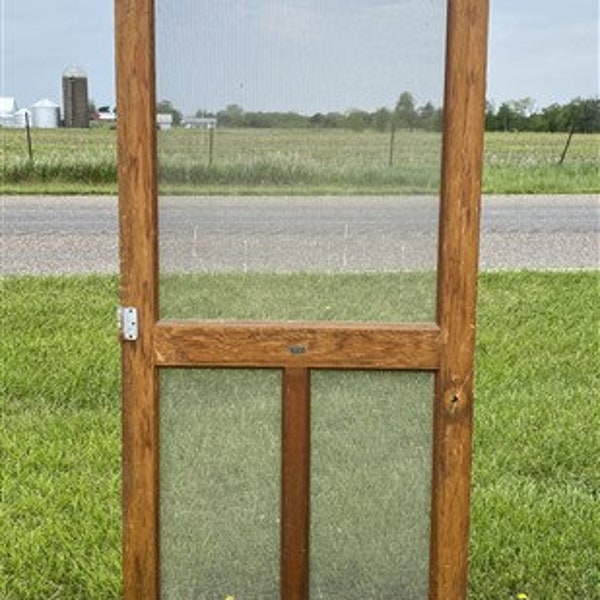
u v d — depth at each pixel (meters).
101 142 25.62
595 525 3.88
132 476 2.63
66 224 12.63
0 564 3.55
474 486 4.27
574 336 6.82
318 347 2.58
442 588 2.66
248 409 2.64
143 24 2.46
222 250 2.60
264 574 2.75
